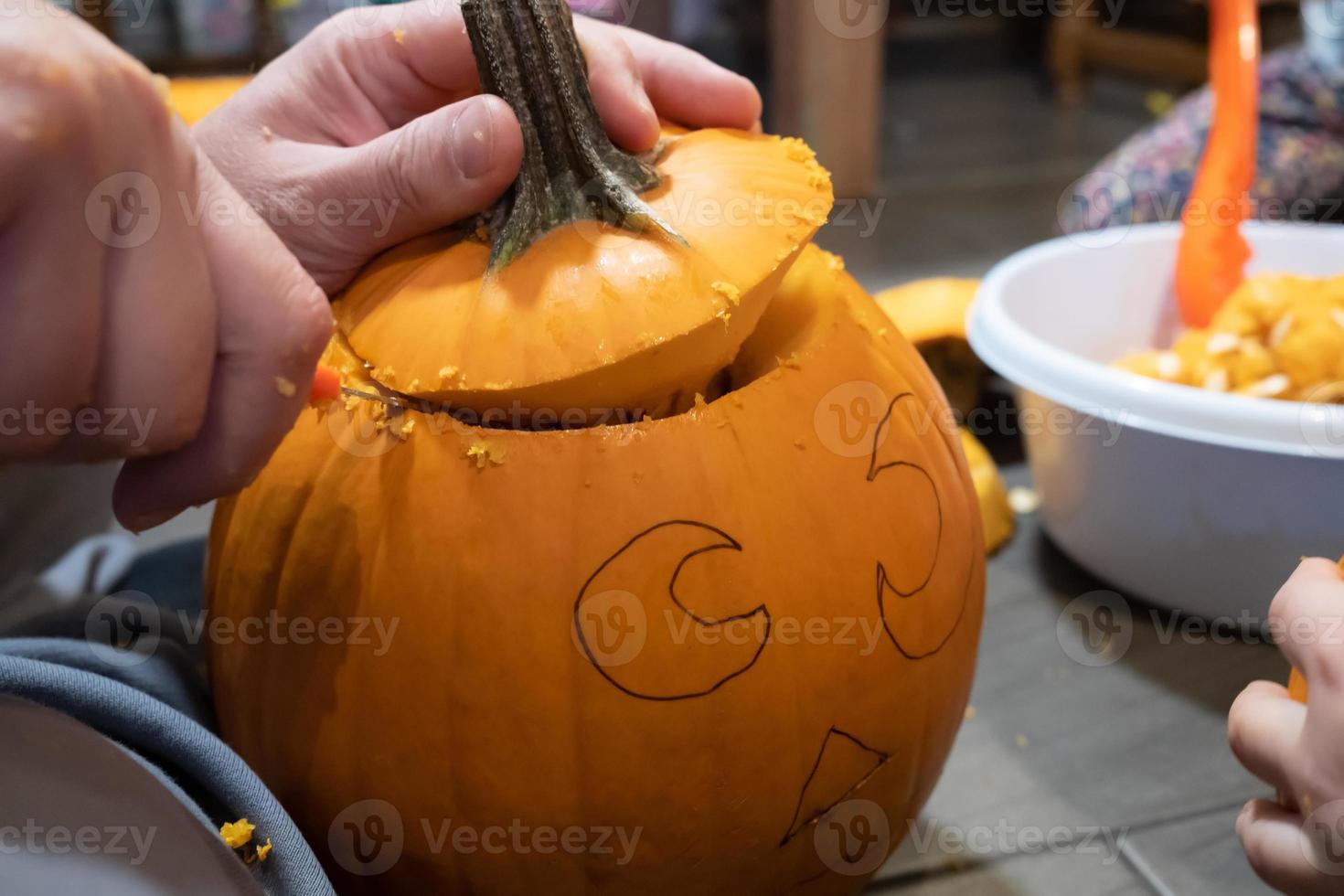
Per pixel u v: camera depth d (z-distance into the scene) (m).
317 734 0.42
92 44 0.29
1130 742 0.59
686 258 0.40
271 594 0.43
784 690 0.41
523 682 0.40
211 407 0.33
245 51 1.16
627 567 0.39
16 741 0.38
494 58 0.40
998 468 0.85
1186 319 0.77
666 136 0.48
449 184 0.40
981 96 2.07
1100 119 1.88
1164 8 1.91
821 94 1.41
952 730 0.48
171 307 0.30
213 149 0.45
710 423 0.41
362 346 0.42
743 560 0.40
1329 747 0.35
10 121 0.27
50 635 0.53
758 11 1.75
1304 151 1.03
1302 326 0.66
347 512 0.41
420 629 0.40
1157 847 0.52
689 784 0.41
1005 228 1.35
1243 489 0.59
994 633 0.68
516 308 0.39
